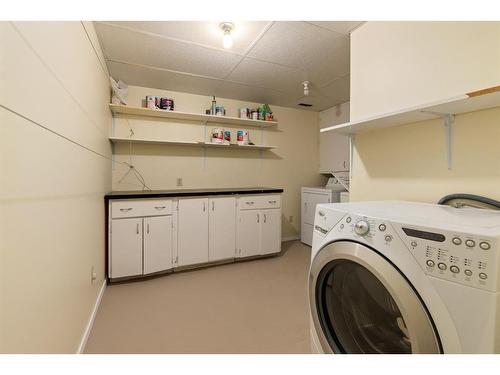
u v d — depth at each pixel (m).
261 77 2.82
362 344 0.95
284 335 1.65
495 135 1.08
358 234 0.87
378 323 0.90
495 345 0.58
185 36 2.02
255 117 3.54
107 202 2.40
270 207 3.25
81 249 1.46
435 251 0.68
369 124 1.49
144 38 2.04
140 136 3.10
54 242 1.01
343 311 1.02
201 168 3.47
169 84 3.04
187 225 2.75
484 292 0.59
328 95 3.44
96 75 1.93
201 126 3.45
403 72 1.46
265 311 1.95
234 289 2.35
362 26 1.76
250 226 3.12
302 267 2.94
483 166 1.11
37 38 0.85
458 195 1.16
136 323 1.78
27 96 0.78
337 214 0.99
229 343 1.56
